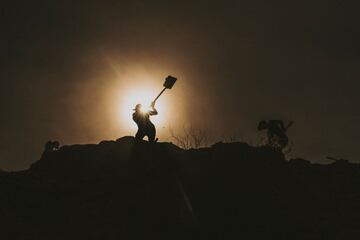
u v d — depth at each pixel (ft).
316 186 68.90
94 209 64.39
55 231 61.16
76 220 62.75
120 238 62.03
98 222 62.95
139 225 63.41
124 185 66.85
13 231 59.26
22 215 61.93
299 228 63.26
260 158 70.59
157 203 65.10
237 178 67.72
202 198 65.72
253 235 62.49
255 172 68.69
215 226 63.21
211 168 68.54
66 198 65.62
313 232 62.85
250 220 63.82
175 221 63.82
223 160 69.41
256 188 66.90
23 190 65.41
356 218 64.23
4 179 66.39
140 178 67.51
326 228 63.31
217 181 67.26
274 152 71.72
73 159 71.31
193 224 63.41
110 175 68.64
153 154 70.69
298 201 66.44
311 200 66.74
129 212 64.39
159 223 63.67
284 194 67.00
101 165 70.28
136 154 70.85
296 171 70.69
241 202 65.31
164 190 66.18
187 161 69.36
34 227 60.80
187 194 65.92
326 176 70.74
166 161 69.21
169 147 71.20
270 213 64.59
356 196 67.46
